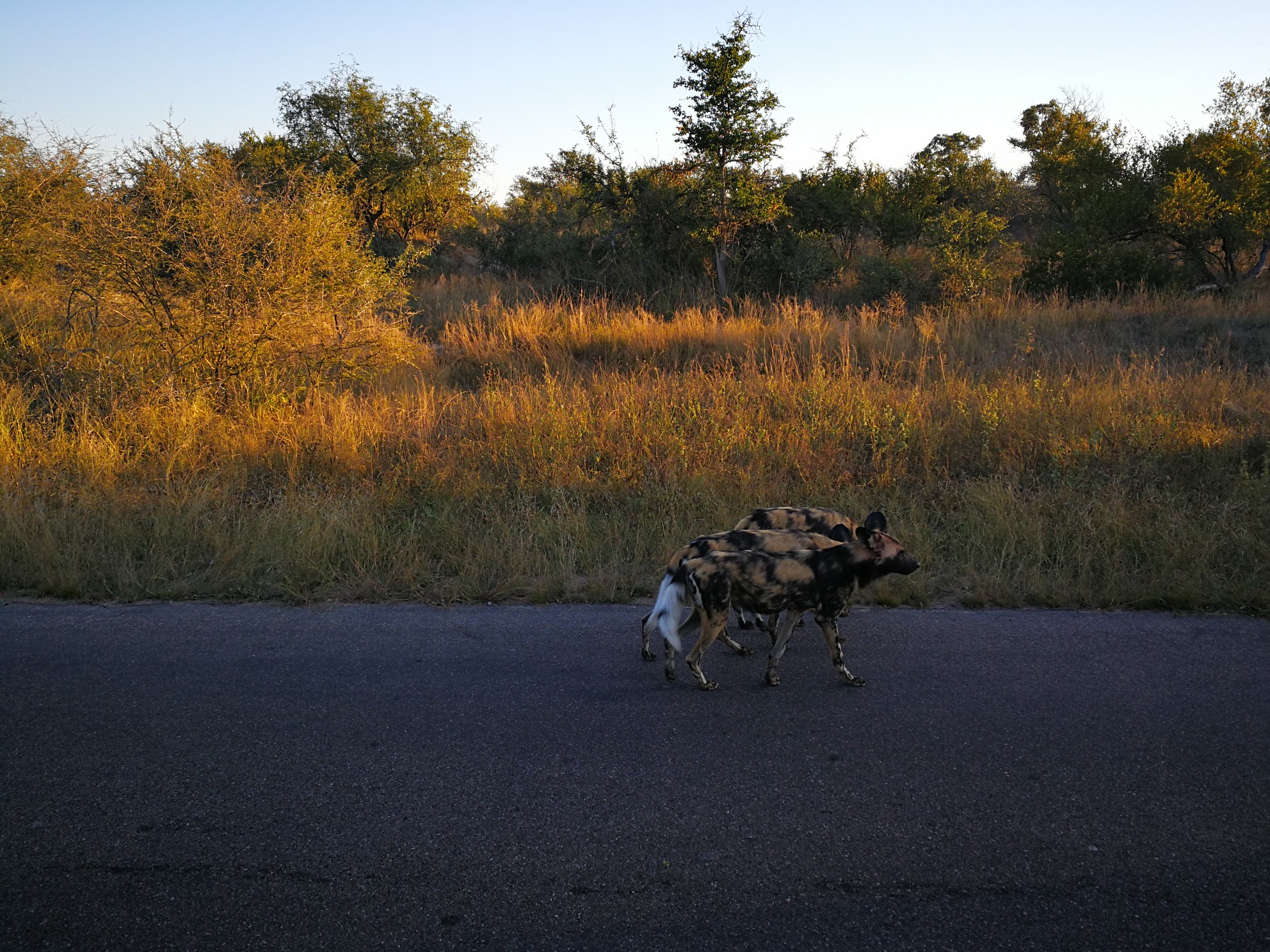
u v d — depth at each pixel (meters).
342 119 21.45
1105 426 9.22
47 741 4.25
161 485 8.09
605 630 5.69
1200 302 14.60
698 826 3.63
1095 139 19.75
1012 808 3.72
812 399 10.20
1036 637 5.48
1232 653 5.18
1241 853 3.42
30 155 11.53
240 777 3.96
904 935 3.03
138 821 3.65
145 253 10.13
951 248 16.97
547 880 3.32
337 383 11.34
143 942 3.00
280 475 8.60
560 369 12.71
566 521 7.23
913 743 4.26
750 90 17.28
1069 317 14.29
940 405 10.30
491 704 4.66
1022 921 3.08
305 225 10.94
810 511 6.16
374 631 5.61
